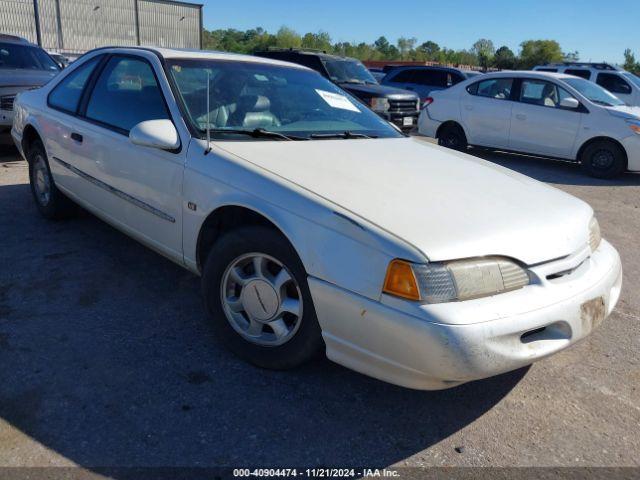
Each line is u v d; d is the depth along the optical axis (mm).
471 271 2264
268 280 2740
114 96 3857
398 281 2225
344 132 3664
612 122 8766
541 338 2402
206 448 2344
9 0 31547
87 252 4336
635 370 3125
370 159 3152
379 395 2768
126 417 2498
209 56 3828
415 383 2307
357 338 2363
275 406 2637
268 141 3215
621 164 8805
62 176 4406
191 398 2654
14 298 3537
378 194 2635
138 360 2939
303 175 2760
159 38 38594
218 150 2988
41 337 3100
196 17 40250
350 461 2330
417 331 2178
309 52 12406
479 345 2176
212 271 2943
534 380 2984
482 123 10203
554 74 9719
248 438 2420
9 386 2656
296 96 3869
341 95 4223
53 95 4625
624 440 2549
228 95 3523
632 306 3990
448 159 3459
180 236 3186
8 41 8711
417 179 2920
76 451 2277
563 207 2906
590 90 9516
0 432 2355
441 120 10734
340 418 2588
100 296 3635
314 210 2490
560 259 2539
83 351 2990
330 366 2975
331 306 2408
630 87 13805
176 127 3219
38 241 4508
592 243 2889
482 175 3199
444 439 2496
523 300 2330
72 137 4109
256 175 2754
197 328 3297
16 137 5160
